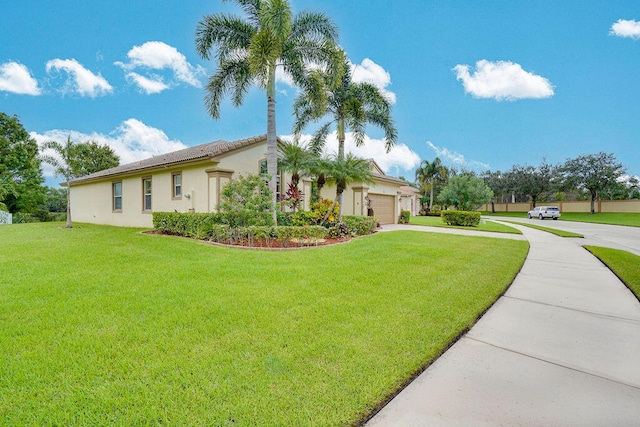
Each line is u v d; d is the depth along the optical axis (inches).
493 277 238.8
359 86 598.2
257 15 443.8
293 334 131.3
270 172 437.1
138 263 257.1
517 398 94.8
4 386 93.4
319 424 81.5
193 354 113.5
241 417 82.8
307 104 606.9
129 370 102.7
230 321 143.3
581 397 95.9
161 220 484.1
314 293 186.1
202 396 90.5
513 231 649.0
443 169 1785.2
